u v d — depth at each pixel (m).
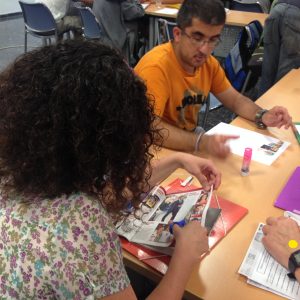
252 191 1.19
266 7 4.48
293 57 2.94
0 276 0.62
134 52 4.46
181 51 1.56
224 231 1.01
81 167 0.60
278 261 0.92
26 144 0.58
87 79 0.57
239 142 1.50
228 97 1.78
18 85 0.58
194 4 1.46
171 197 1.14
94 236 0.62
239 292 0.85
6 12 6.82
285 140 1.52
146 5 4.41
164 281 0.81
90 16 3.99
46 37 4.21
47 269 0.60
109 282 0.63
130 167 0.65
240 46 2.93
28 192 0.63
